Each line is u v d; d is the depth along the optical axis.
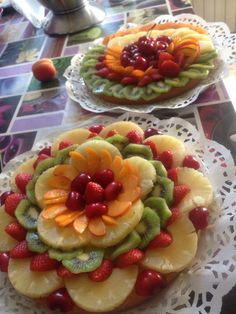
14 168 0.49
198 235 0.37
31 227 0.38
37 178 0.42
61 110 0.59
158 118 0.52
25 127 0.57
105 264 0.34
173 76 0.56
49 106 0.60
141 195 0.38
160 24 0.68
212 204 0.39
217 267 0.33
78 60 0.67
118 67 0.59
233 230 0.36
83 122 0.54
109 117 0.53
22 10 0.85
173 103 0.54
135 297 0.34
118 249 0.35
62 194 0.40
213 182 0.41
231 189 0.39
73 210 0.38
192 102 0.54
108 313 0.34
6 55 0.79
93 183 0.38
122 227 0.35
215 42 0.63
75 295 0.33
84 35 0.78
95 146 0.42
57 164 0.43
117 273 0.34
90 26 0.80
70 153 0.42
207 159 0.43
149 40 0.61
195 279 0.33
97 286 0.34
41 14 0.88
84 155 0.42
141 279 0.33
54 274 0.35
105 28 0.78
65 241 0.36
